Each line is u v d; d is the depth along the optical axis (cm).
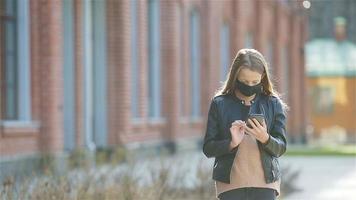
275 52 11094
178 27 6806
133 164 3650
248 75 1485
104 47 5459
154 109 6544
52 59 4300
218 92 1554
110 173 3039
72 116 4822
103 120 5453
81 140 4866
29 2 4138
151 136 6278
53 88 4300
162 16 6612
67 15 4838
